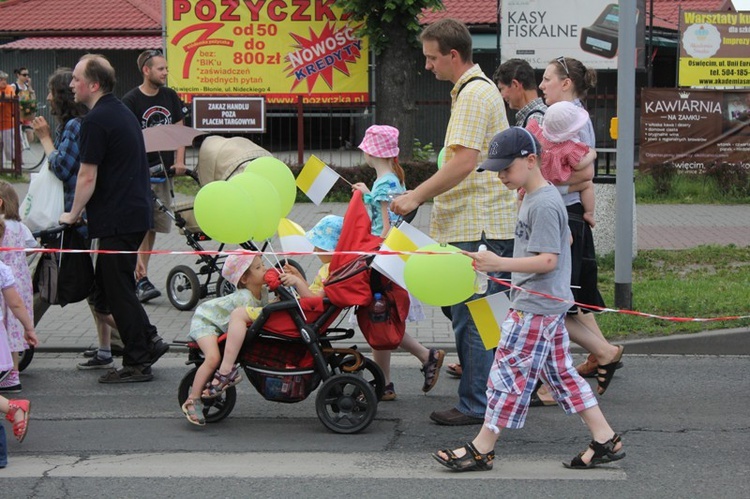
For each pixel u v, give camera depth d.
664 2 29.31
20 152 20.72
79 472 6.01
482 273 6.31
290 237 7.50
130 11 30.30
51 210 8.14
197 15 20.02
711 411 7.17
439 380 8.12
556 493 5.58
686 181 18.28
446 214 6.74
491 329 6.14
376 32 18.91
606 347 7.28
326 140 20.11
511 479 5.81
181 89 20.19
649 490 5.62
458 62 6.65
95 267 8.18
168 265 12.45
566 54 16.03
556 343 5.79
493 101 6.52
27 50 30.27
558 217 5.56
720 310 9.54
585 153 7.15
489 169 5.53
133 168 7.93
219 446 6.50
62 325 9.89
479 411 6.84
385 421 7.01
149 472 6.00
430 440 6.58
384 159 7.51
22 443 6.61
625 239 9.55
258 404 7.50
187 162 20.59
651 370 8.32
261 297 6.89
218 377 6.64
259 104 18.64
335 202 17.78
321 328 6.66
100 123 7.75
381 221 7.45
